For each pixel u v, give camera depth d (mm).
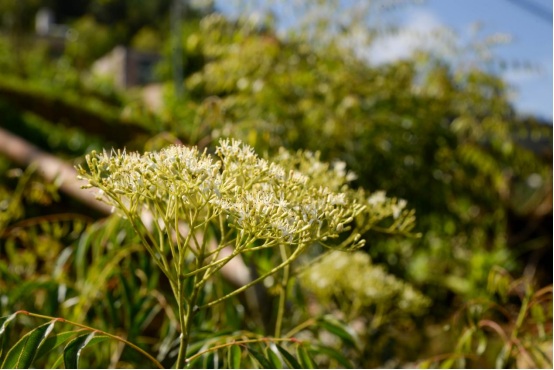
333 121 3492
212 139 2227
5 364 1110
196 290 1163
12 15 15062
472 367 2195
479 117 4680
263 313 2432
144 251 1902
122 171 1085
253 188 1207
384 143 3693
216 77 4047
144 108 2510
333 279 2594
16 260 2340
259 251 1750
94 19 34469
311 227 1153
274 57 3869
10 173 2361
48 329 1121
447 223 4355
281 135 3357
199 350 1449
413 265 4895
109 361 1977
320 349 1534
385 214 1520
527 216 5438
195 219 1126
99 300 1942
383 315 2889
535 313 1790
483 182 4715
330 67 4164
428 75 4504
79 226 2342
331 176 1576
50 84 11305
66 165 3393
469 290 4723
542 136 5156
